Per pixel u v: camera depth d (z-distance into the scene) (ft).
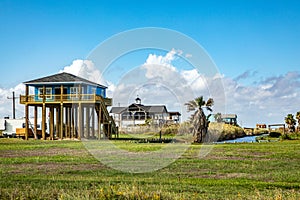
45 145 98.99
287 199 33.91
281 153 73.36
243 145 98.17
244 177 46.01
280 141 126.93
